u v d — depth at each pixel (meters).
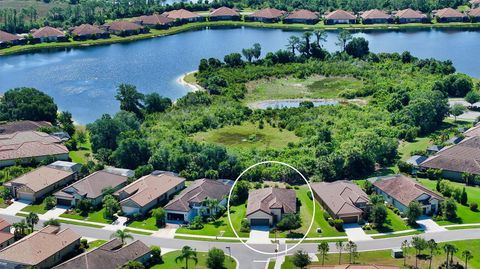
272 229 149.00
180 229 150.75
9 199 169.50
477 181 172.50
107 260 128.75
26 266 130.38
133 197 159.38
